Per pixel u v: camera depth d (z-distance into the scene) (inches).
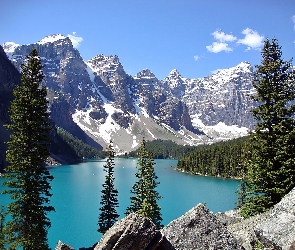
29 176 1203.9
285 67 1173.7
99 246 445.1
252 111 1210.0
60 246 718.5
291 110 1138.0
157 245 438.6
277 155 1115.3
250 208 1160.2
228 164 7253.9
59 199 3978.8
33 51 1310.3
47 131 1267.2
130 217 461.1
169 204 3843.5
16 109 1235.9
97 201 3846.0
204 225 513.7
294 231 541.6
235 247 490.6
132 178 6540.4
